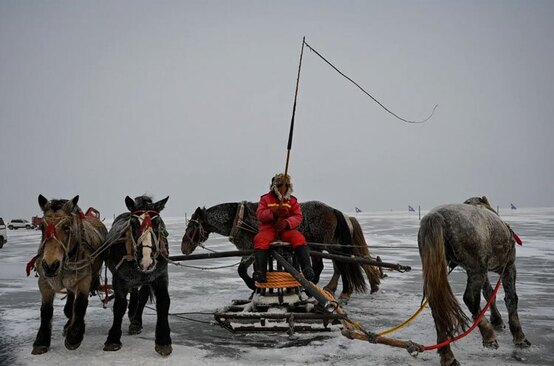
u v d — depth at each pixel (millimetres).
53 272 6059
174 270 15977
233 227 9555
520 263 15883
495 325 7543
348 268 10180
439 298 5777
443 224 6133
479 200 7258
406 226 36031
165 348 6434
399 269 7984
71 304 7480
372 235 27453
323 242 10070
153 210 6652
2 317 9125
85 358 6312
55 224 6238
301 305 8000
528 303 9805
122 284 6723
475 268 6184
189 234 9938
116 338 6695
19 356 6488
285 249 7785
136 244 6355
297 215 7691
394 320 8508
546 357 6234
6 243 29281
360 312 9195
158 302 6672
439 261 5875
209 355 6504
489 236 6254
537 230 29422
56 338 7418
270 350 6672
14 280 14328
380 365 6031
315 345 6895
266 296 8016
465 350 6516
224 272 15461
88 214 8305
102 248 6758
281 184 7727
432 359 6246
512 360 6109
